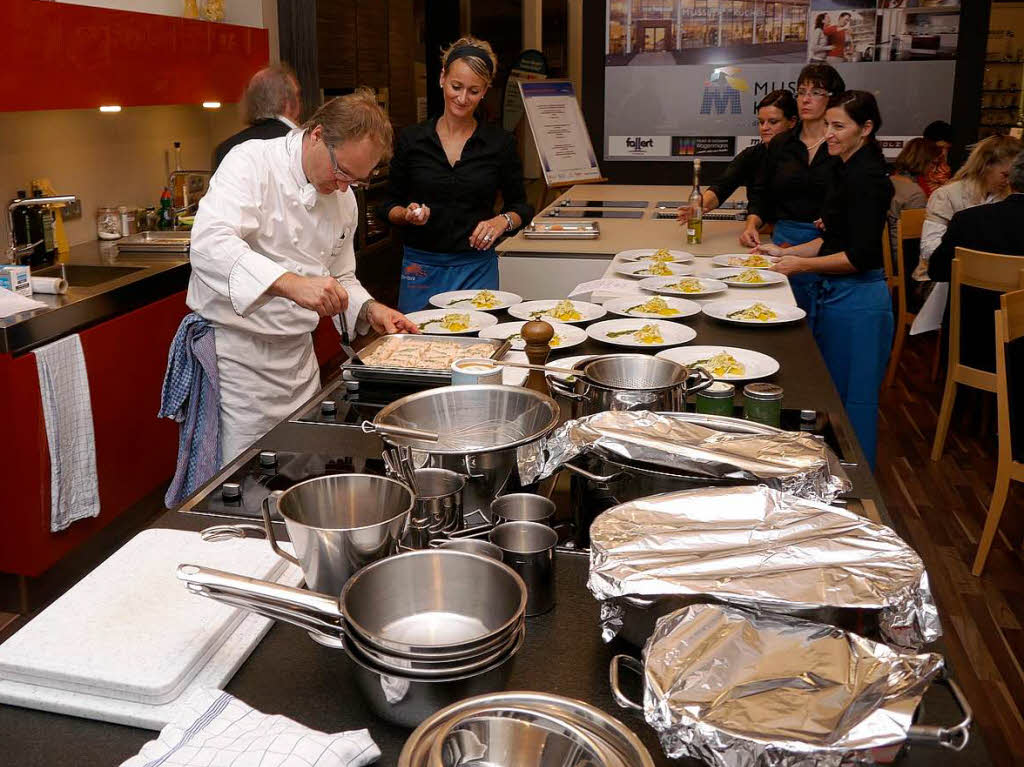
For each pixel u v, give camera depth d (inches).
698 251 153.2
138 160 176.9
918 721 31.3
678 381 60.4
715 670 32.6
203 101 170.2
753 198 171.2
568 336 96.0
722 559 38.7
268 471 62.2
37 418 114.3
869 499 56.0
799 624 34.9
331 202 99.7
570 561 50.4
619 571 38.0
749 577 37.1
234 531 42.5
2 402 111.3
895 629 36.1
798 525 41.8
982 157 181.9
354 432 70.4
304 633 43.6
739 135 250.4
